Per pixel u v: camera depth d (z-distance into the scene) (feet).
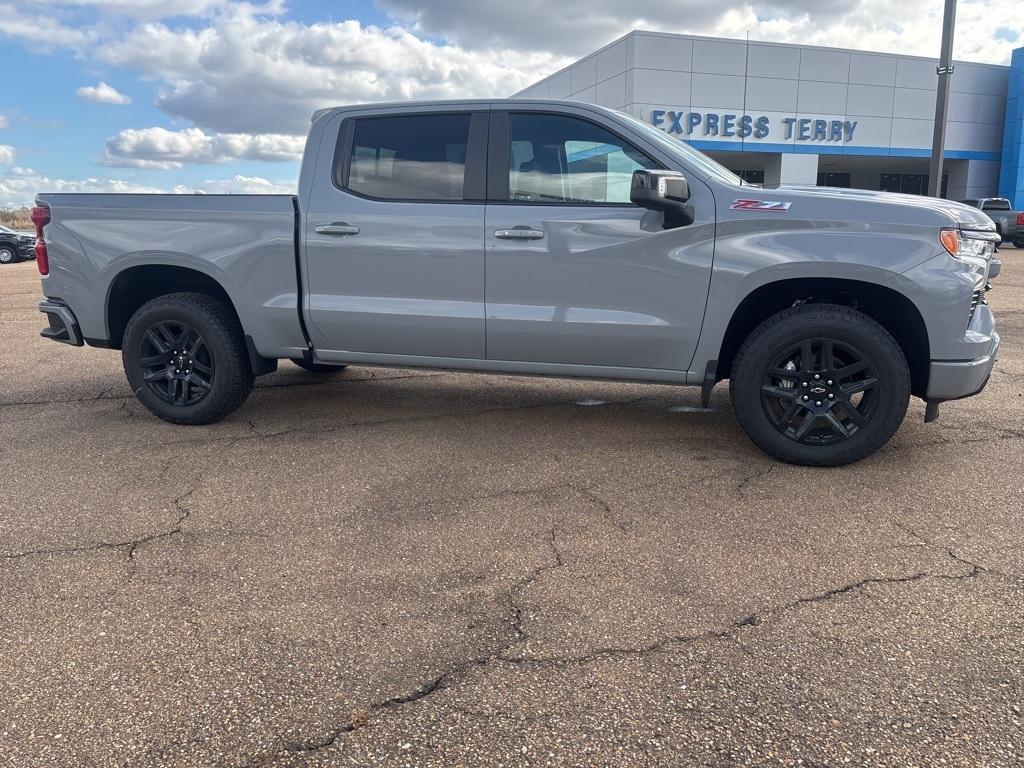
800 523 11.32
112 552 10.50
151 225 15.94
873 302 13.73
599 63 98.73
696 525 11.28
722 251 13.26
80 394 19.66
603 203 13.91
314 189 15.29
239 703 7.30
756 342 13.38
